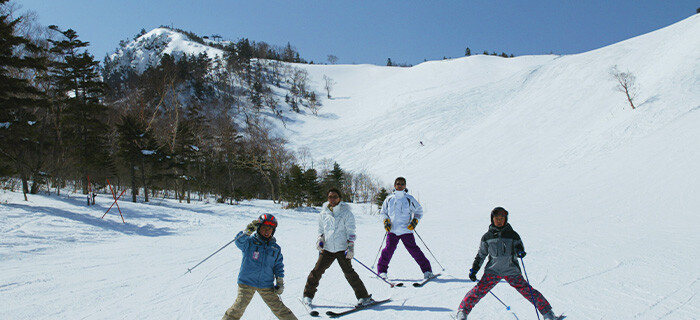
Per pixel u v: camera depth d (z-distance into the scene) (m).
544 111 61.47
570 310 4.74
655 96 43.78
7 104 17.53
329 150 81.69
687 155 30.41
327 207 5.11
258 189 47.34
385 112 102.88
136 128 25.58
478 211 31.98
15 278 6.61
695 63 45.22
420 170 57.03
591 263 7.39
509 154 51.69
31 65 18.00
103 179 27.92
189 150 35.22
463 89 99.94
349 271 4.99
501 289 5.69
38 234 10.99
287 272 7.22
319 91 138.38
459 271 6.96
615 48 73.50
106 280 6.67
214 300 5.48
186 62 114.38
